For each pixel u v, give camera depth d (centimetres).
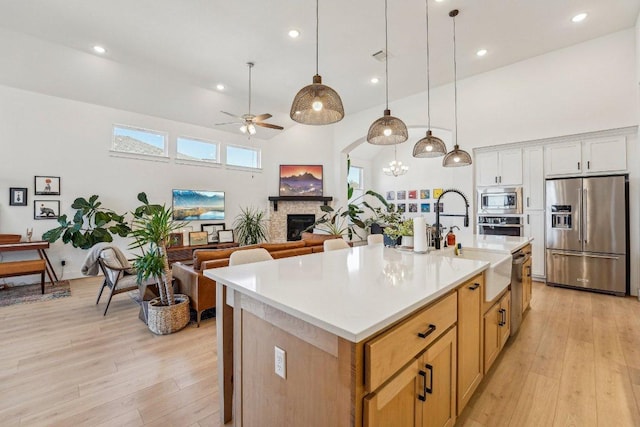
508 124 492
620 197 394
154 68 491
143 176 595
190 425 167
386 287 137
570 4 346
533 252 475
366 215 1083
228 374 170
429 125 582
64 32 389
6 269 391
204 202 677
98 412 177
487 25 384
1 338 277
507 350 250
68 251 514
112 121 557
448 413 146
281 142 784
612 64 408
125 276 367
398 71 507
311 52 443
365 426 94
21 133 471
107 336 283
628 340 267
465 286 165
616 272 398
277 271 172
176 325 294
